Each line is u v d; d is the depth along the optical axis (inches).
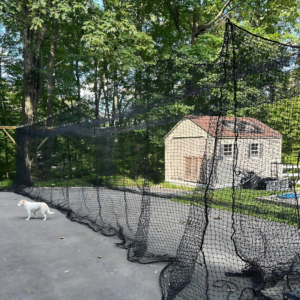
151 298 120.4
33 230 232.5
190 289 126.0
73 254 174.6
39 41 570.3
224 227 221.8
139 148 491.2
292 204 253.9
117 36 492.1
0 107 696.4
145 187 202.4
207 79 162.6
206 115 213.8
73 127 332.2
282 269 131.7
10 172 738.2
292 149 252.1
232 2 680.4
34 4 390.0
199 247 136.2
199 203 144.6
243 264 151.9
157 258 163.5
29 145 490.9
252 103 154.6
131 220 252.8
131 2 625.9
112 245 192.5
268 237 178.1
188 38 767.7
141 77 210.4
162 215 272.7
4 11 415.8
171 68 186.7
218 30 605.6
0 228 238.4
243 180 273.6
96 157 432.1
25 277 140.9
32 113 555.5
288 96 151.3
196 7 617.0
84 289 128.6
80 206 315.6
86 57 539.5
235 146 145.3
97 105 331.9
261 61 133.0
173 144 406.9
